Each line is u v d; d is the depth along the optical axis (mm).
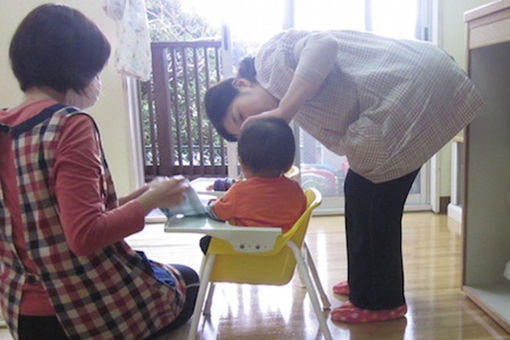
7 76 2504
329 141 1365
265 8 2676
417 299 1638
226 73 2672
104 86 2572
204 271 1235
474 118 1455
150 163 3953
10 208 874
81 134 835
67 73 887
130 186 2680
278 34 1364
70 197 796
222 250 1198
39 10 885
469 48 1505
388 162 1254
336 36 1356
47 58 869
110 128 2621
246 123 1208
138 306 997
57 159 816
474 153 1590
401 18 2664
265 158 1177
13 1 2441
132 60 2402
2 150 873
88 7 2480
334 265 1967
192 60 3734
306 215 1150
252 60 1404
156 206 918
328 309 1573
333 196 2830
